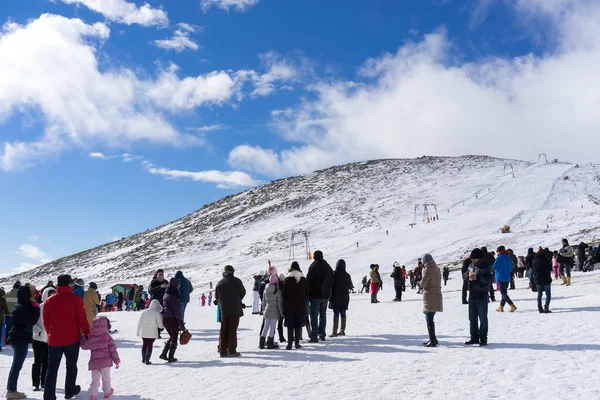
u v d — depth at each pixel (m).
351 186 134.50
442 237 71.12
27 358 14.52
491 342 11.44
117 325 23.50
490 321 14.59
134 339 17.73
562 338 11.22
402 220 96.31
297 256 76.31
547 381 7.79
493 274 11.24
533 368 8.68
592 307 15.65
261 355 12.28
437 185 122.81
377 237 78.62
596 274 28.45
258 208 130.50
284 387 8.62
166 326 12.51
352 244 76.69
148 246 118.94
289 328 12.70
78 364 13.57
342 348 12.25
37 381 10.02
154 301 12.62
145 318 12.44
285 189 145.62
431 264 11.66
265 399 7.88
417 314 18.17
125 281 83.06
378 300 27.56
